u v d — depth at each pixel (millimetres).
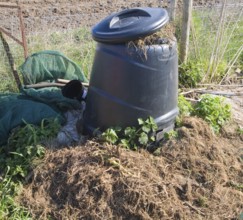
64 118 2617
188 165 2232
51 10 5816
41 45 3758
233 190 2168
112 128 2283
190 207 2057
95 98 2307
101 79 2246
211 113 2754
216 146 2361
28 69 2982
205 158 2291
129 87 2184
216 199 2104
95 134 2346
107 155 2193
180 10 4035
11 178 2258
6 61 3447
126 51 2137
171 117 2355
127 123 2260
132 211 1997
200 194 2117
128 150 2250
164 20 2164
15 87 3336
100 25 2244
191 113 2773
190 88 3521
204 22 4152
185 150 2283
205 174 2203
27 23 5027
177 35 3764
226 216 2039
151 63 2160
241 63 4012
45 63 3023
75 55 3812
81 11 5844
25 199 2137
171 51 2221
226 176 2240
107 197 2045
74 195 2096
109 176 2104
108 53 2176
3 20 5117
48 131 2428
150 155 2268
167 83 2258
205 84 3586
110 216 2008
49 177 2193
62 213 2051
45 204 2104
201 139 2398
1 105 2650
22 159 2318
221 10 3615
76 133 2484
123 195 2037
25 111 2576
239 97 3416
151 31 2115
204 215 2033
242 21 4188
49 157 2271
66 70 3082
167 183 2107
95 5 6102
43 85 2926
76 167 2170
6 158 2441
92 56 3729
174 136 2350
